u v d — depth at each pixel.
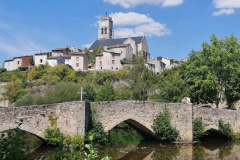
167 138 21.02
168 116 21.16
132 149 19.28
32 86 52.59
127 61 72.38
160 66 73.81
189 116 21.75
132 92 36.84
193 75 32.91
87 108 17.27
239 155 18.73
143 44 90.56
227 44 31.47
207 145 22.28
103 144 18.83
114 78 55.62
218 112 24.58
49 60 68.94
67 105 16.72
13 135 7.59
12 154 6.79
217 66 30.53
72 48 84.00
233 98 32.91
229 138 25.84
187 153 18.50
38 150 16.62
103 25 117.00
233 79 31.39
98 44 92.69
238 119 26.53
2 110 14.72
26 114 15.60
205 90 30.70
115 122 18.66
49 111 16.48
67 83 39.09
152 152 18.45
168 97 33.53
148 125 20.38
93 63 76.56
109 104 18.59
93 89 39.31
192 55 33.78
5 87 51.78
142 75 37.66
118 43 83.06
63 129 16.56
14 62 74.31
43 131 16.16
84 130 16.45
